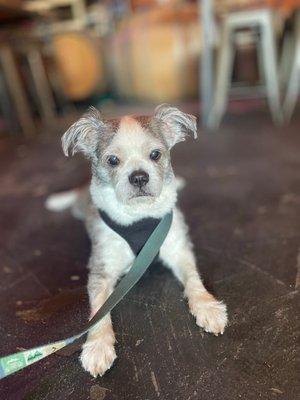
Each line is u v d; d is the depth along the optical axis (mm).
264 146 854
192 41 1362
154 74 1464
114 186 373
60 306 407
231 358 315
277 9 992
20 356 294
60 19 1386
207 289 405
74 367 323
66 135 391
